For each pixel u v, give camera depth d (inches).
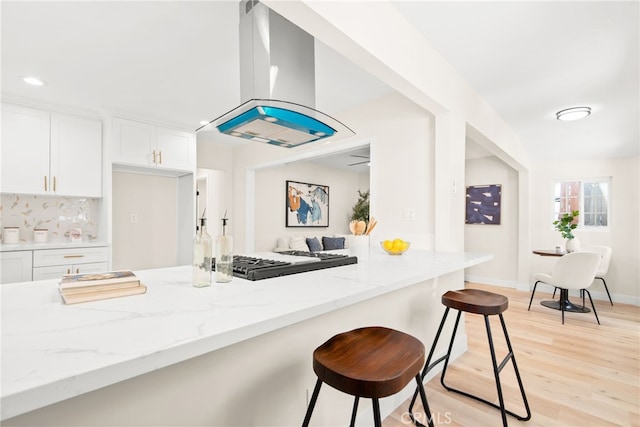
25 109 116.9
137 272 56.1
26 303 35.9
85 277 39.8
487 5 68.0
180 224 170.1
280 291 41.9
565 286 143.6
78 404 27.9
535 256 200.4
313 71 68.7
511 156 152.9
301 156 153.8
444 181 96.4
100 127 134.3
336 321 56.9
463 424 66.8
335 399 56.9
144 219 161.5
